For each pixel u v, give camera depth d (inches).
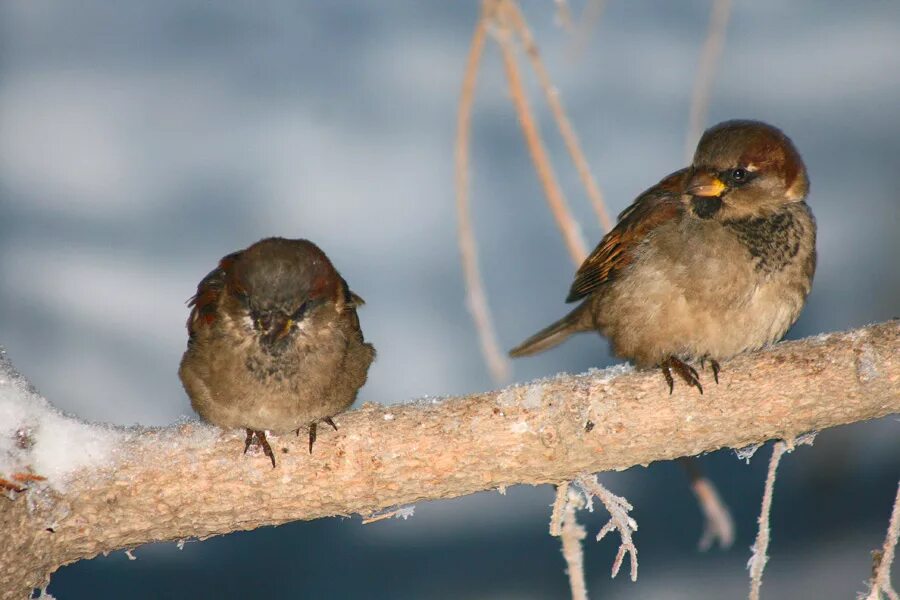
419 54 657.0
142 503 272.8
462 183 289.9
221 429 285.6
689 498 499.5
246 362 289.7
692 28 659.4
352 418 284.0
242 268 300.7
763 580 467.5
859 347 274.8
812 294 553.3
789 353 279.0
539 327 560.7
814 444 489.4
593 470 284.5
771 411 277.7
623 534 286.5
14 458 264.1
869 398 275.0
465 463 280.2
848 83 637.9
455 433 279.1
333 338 297.0
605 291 339.9
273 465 278.2
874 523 483.5
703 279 314.3
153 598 471.2
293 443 281.6
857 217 578.2
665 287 318.7
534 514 500.7
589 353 549.6
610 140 625.0
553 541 493.0
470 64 285.0
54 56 642.2
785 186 319.0
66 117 625.9
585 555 486.0
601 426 279.0
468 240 291.6
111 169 614.5
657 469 507.5
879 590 271.6
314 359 291.9
